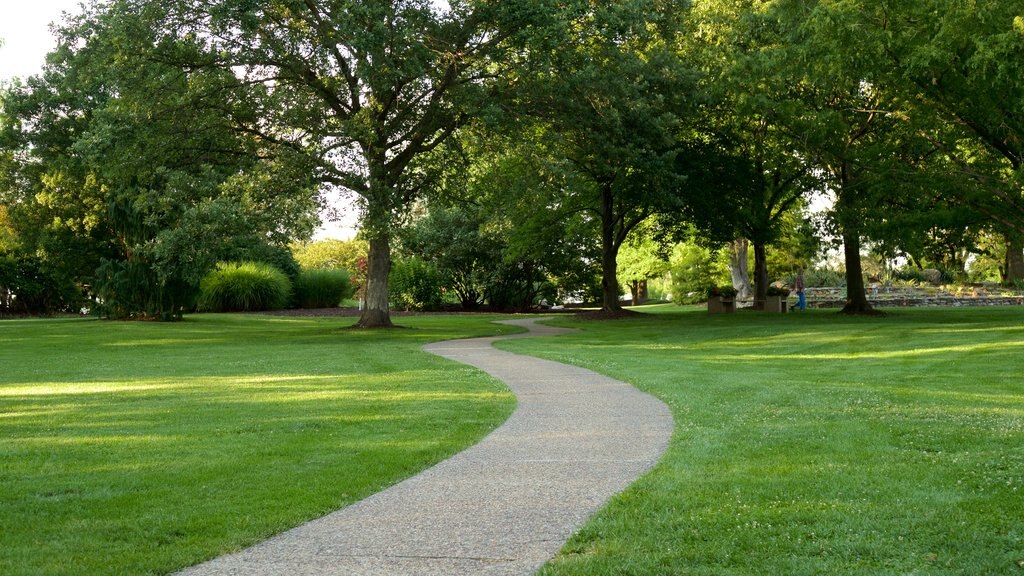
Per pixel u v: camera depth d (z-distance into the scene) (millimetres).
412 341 24234
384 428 8883
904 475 6129
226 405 10844
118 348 22453
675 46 32062
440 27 24688
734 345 20422
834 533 4754
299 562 4520
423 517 5387
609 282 37781
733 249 50938
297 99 25891
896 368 14133
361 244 68625
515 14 23219
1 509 5605
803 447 7309
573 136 28047
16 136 39125
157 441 8195
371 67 22500
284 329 31188
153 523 5250
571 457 7242
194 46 25031
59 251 39531
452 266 52125
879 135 28812
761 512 5207
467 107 24438
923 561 4273
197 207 23828
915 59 20047
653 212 36312
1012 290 47969
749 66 26969
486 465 6980
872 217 27250
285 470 6816
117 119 25188
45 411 10445
